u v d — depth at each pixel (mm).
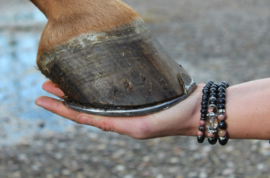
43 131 3039
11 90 3967
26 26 7859
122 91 832
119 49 820
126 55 826
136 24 861
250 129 867
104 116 859
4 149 2709
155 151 2664
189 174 2307
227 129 878
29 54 5539
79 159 2586
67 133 3012
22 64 4988
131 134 887
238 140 2697
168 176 2305
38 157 2609
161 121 883
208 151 2586
